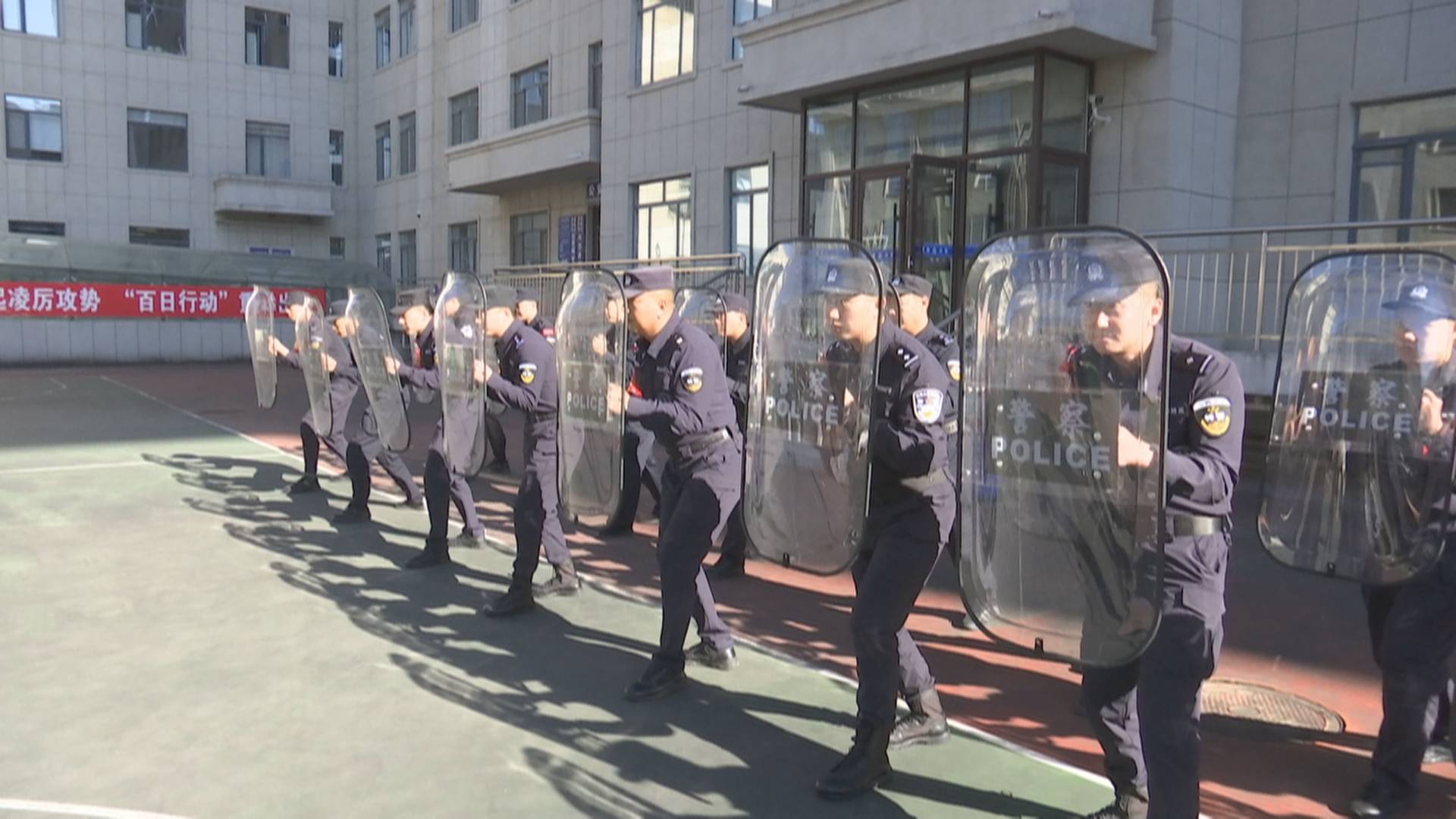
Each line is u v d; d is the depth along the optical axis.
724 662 4.88
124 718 4.25
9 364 24.00
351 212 32.72
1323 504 4.07
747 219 16.67
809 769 3.84
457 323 6.25
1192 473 2.88
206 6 30.16
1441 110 10.35
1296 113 11.38
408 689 4.59
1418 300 3.82
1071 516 2.95
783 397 3.83
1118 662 2.87
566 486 5.23
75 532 7.63
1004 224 11.77
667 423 4.42
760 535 3.91
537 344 5.64
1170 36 11.13
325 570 6.62
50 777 3.72
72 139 28.41
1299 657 5.16
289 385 21.31
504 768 3.82
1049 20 10.55
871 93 13.33
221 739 4.05
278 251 31.69
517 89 23.88
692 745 4.04
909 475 3.49
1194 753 2.87
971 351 3.14
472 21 25.98
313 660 4.95
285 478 10.02
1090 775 3.81
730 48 16.75
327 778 3.72
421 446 12.50
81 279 24.98
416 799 3.57
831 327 3.64
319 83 32.09
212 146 30.52
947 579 6.75
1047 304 2.99
